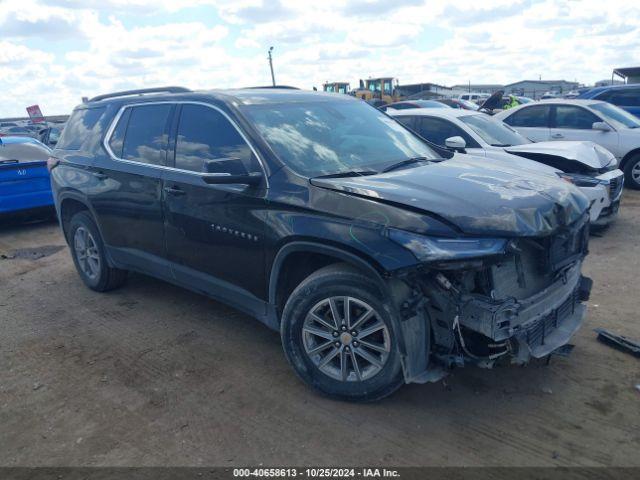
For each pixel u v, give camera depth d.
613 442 3.02
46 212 9.03
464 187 3.40
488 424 3.22
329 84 38.12
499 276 3.10
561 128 10.50
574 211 3.46
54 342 4.57
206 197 4.04
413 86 39.09
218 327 4.71
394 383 3.25
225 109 4.12
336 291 3.29
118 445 3.17
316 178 3.56
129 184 4.76
